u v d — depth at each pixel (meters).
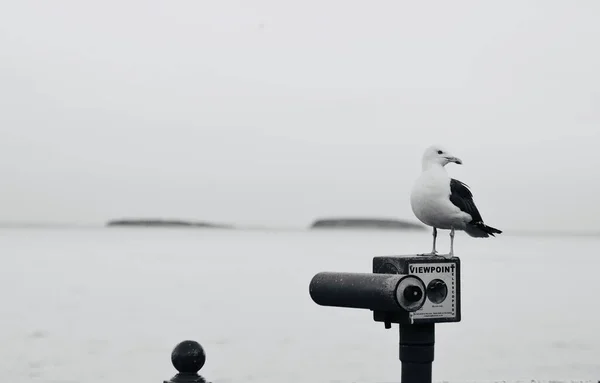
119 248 69.31
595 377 13.51
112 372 14.06
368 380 13.47
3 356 15.37
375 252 59.69
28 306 23.58
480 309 23.41
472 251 68.31
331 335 18.25
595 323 20.25
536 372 14.02
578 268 42.12
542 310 22.98
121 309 22.86
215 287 29.62
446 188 7.50
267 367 14.50
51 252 59.28
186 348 6.55
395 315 6.44
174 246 75.38
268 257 51.50
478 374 13.79
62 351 15.88
